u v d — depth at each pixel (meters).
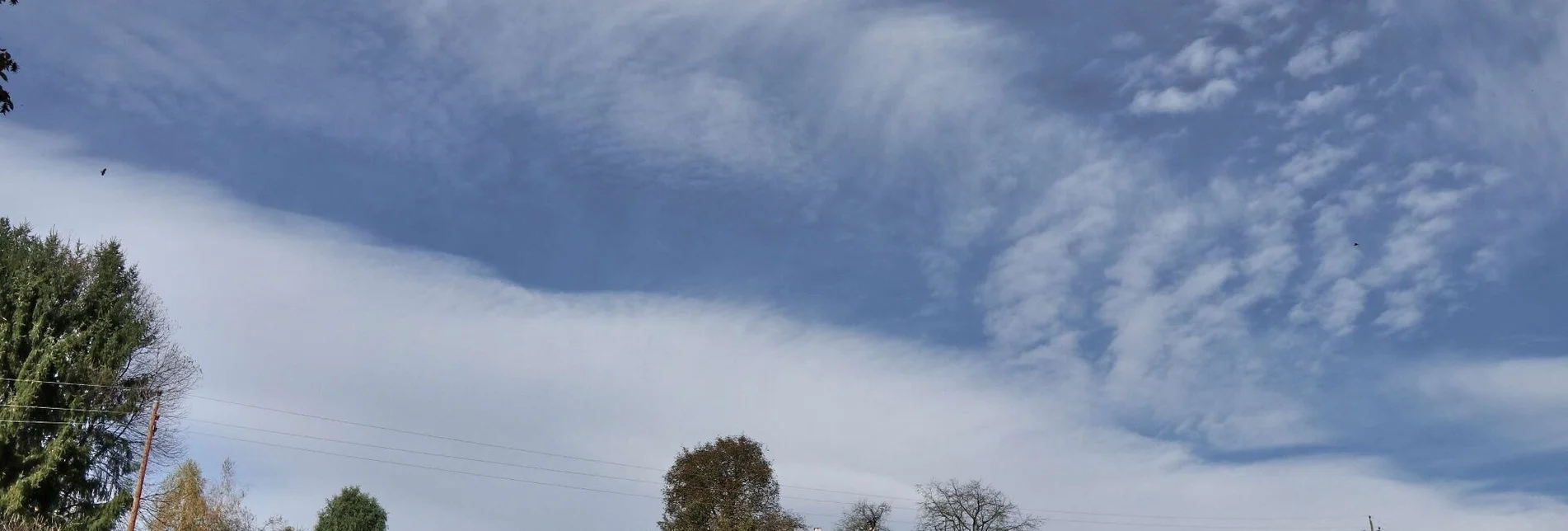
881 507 91.94
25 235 61.59
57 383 58.06
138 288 63.75
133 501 54.56
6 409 55.59
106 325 60.53
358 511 112.69
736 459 88.44
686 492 87.56
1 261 59.41
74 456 57.22
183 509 67.81
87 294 60.47
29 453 56.16
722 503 87.44
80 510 58.16
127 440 61.06
